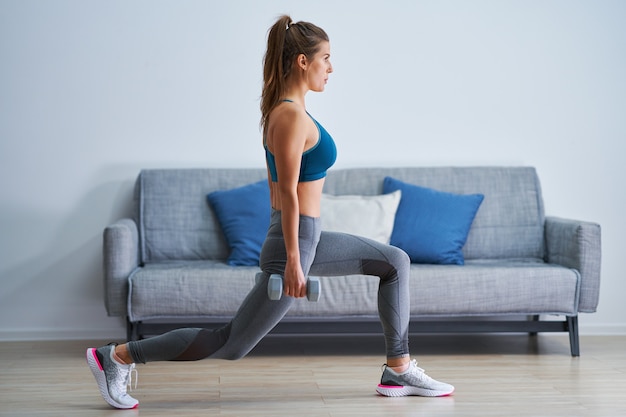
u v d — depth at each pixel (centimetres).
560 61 468
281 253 271
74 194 452
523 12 466
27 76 448
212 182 445
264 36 459
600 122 469
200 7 456
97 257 453
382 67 463
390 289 299
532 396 313
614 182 470
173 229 437
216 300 386
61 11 449
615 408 295
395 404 299
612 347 424
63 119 451
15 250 449
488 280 392
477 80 466
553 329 404
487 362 383
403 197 438
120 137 454
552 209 470
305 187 274
